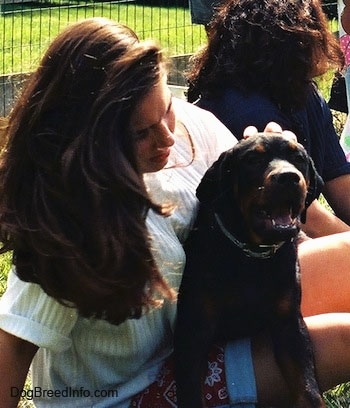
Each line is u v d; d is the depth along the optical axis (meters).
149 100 2.46
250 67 3.69
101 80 2.44
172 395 2.97
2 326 2.69
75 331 2.82
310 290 3.39
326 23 3.78
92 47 2.46
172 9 10.86
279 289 3.13
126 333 2.81
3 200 2.51
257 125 3.63
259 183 3.09
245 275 3.10
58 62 2.48
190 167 3.21
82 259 2.45
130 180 2.44
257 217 3.08
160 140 2.55
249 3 3.70
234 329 3.13
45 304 2.66
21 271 2.57
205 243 3.13
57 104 2.46
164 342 3.07
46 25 10.46
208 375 3.02
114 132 2.42
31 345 2.74
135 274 2.52
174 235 2.99
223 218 3.14
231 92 3.73
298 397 2.96
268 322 3.14
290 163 3.21
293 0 3.69
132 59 2.43
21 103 2.52
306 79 3.69
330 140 4.04
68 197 2.43
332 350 3.10
